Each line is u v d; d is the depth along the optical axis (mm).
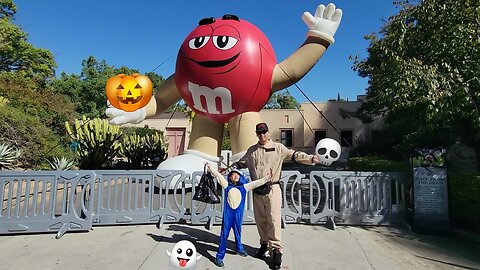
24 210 5020
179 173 5758
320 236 5070
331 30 7961
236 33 7730
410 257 4234
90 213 5234
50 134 11109
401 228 5578
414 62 5750
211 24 7969
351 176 5820
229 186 4039
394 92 5887
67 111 14727
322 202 7172
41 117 13125
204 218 5582
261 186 3826
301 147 25719
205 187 4340
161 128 27281
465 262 4082
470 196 5082
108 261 3955
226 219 3955
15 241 4684
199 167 8281
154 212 5621
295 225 5707
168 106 9531
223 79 7637
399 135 11969
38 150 10039
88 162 11500
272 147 3926
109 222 5457
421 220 5262
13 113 9852
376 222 5684
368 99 17281
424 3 6258
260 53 7844
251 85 7816
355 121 25125
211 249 4379
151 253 4223
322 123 25641
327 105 25734
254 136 8227
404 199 5766
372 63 12031
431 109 5340
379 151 20156
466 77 5574
